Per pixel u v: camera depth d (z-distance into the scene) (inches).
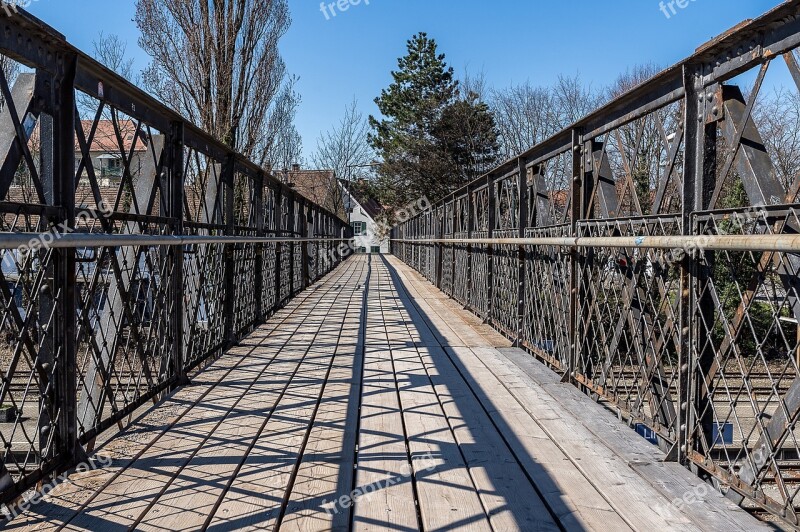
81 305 95.8
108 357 106.0
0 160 70.7
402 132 1138.7
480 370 167.6
